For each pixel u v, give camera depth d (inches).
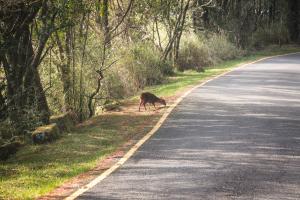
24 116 543.2
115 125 571.8
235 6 1686.8
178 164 400.5
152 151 446.3
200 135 502.6
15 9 512.1
